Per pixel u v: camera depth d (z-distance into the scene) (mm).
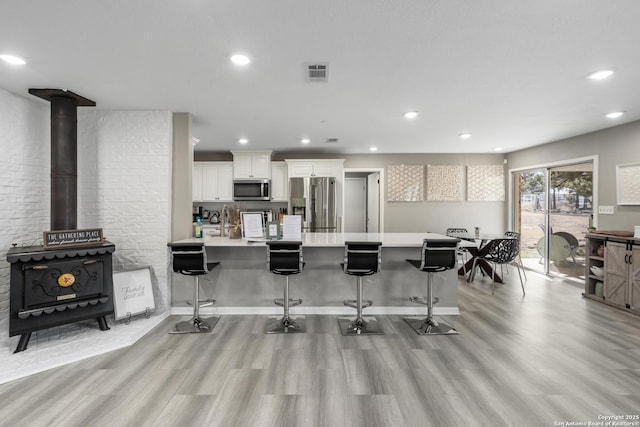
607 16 1840
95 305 2967
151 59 2400
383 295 3732
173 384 2248
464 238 5305
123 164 3615
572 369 2451
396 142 5531
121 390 2176
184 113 3760
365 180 7691
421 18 1873
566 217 5246
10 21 1890
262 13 1824
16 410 1963
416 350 2783
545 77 2719
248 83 2869
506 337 3051
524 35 2055
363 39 2113
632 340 2967
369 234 4371
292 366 2502
